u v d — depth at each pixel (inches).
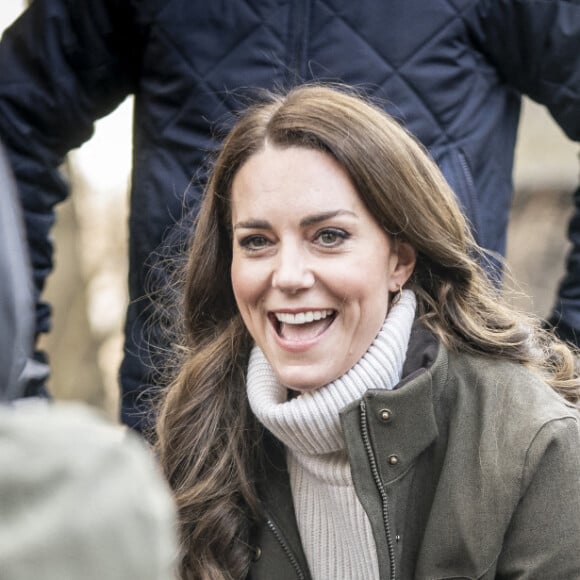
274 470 291.4
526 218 1091.9
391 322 273.1
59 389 932.0
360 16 339.6
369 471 261.9
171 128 354.9
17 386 183.8
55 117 374.6
